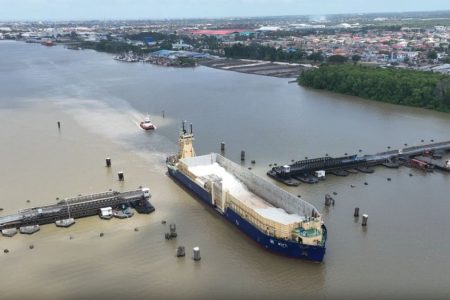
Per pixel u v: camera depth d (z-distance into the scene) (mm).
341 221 98750
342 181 123188
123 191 115875
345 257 84500
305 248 81250
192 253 86500
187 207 106938
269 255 85625
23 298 73375
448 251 86188
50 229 96312
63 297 73625
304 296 73688
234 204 97500
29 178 125250
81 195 113438
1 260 84375
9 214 102938
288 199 92688
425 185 119875
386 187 118500
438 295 73250
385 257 84375
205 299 73125
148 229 95938
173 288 75875
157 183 122062
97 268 81688
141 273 80125
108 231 95188
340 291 74875
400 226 96125
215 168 120188
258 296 73812
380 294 73812
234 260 84062
